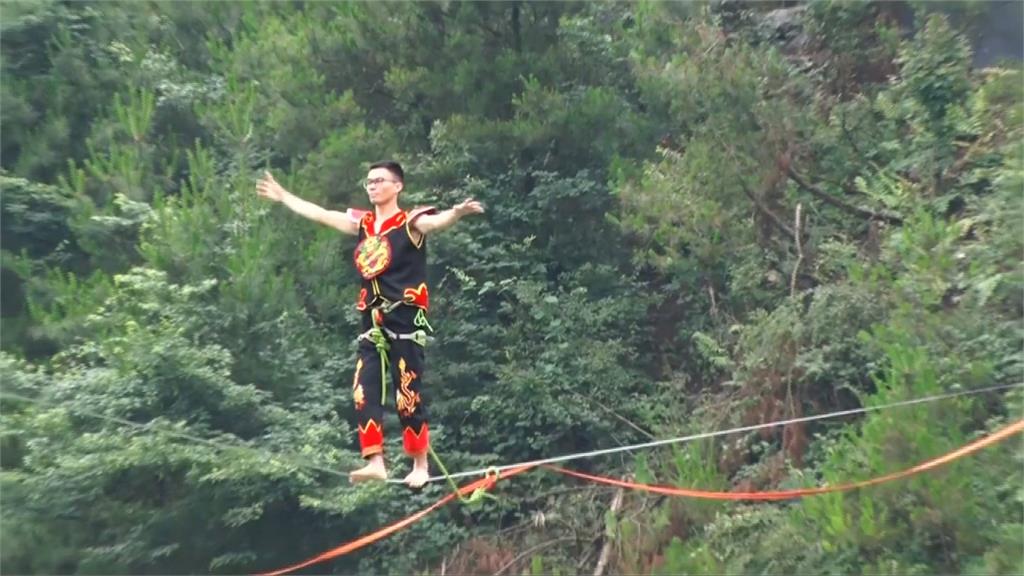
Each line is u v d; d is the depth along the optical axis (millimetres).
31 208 66312
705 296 68000
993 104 63000
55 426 55812
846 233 66375
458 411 66000
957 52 63125
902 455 48719
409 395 26781
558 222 69938
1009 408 48812
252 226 63750
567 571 59281
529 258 68688
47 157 67875
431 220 26141
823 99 71000
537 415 64188
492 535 62906
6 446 57656
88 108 71312
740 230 65938
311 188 66812
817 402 60281
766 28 77438
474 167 69875
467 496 62875
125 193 66438
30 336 61781
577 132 68562
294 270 65500
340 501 58219
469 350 67062
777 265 66812
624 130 69812
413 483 27594
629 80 73625
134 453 54875
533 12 71625
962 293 57750
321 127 70688
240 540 59125
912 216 60406
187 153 71188
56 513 56031
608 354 65375
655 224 66812
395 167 26734
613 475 63031
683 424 62812
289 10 83500
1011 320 54438
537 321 67312
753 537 53781
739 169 65938
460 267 69188
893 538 48312
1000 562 45000
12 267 63562
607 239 70500
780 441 60188
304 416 60406
